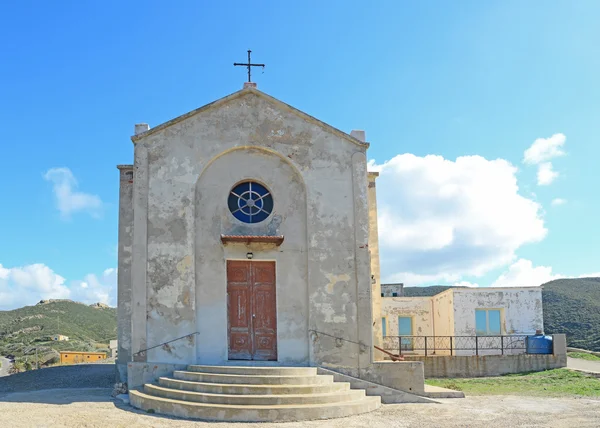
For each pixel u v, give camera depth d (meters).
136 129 17.95
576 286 61.09
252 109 18.28
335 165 18.33
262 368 15.72
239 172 18.06
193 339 16.81
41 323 91.19
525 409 15.04
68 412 13.43
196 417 13.56
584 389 19.30
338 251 17.83
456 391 17.33
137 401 14.75
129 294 19.61
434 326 33.81
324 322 17.36
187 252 17.27
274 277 17.73
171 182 17.62
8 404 14.26
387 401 16.42
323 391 14.92
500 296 30.45
